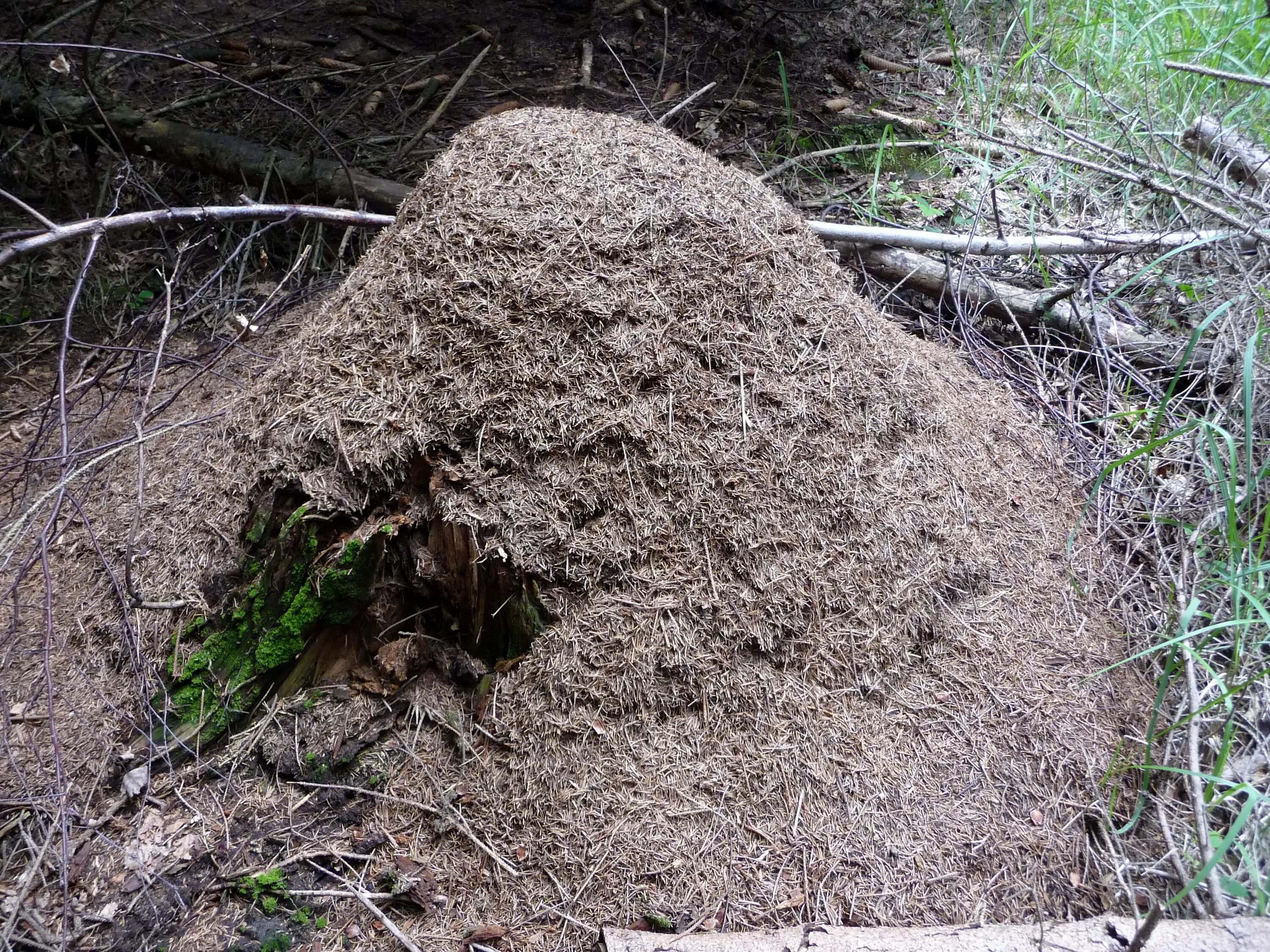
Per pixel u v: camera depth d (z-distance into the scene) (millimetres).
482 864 1151
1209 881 1113
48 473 1503
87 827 1180
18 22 2289
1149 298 1748
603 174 1261
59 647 1296
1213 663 1328
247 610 1249
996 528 1354
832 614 1215
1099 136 2090
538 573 1186
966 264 1751
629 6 2525
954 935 1073
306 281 1854
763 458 1220
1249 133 2018
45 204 1999
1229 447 1428
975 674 1251
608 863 1128
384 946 1115
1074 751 1229
